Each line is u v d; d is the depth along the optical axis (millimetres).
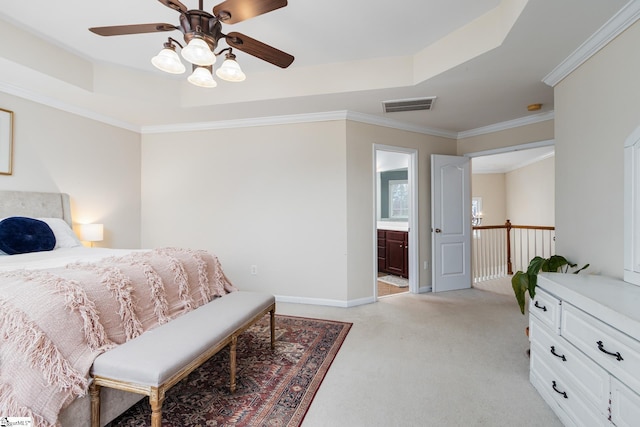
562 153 2482
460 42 2434
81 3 2133
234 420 1642
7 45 2348
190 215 4109
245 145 3922
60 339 1268
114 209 3881
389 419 1664
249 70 3199
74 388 1253
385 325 3033
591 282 1723
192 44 1561
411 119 3902
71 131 3391
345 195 3623
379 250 5941
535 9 1750
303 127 3738
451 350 2488
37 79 2703
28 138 3002
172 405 1768
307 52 2820
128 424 1610
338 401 1819
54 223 2994
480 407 1769
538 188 6445
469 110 3570
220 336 1716
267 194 3863
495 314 3371
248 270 3939
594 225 2059
